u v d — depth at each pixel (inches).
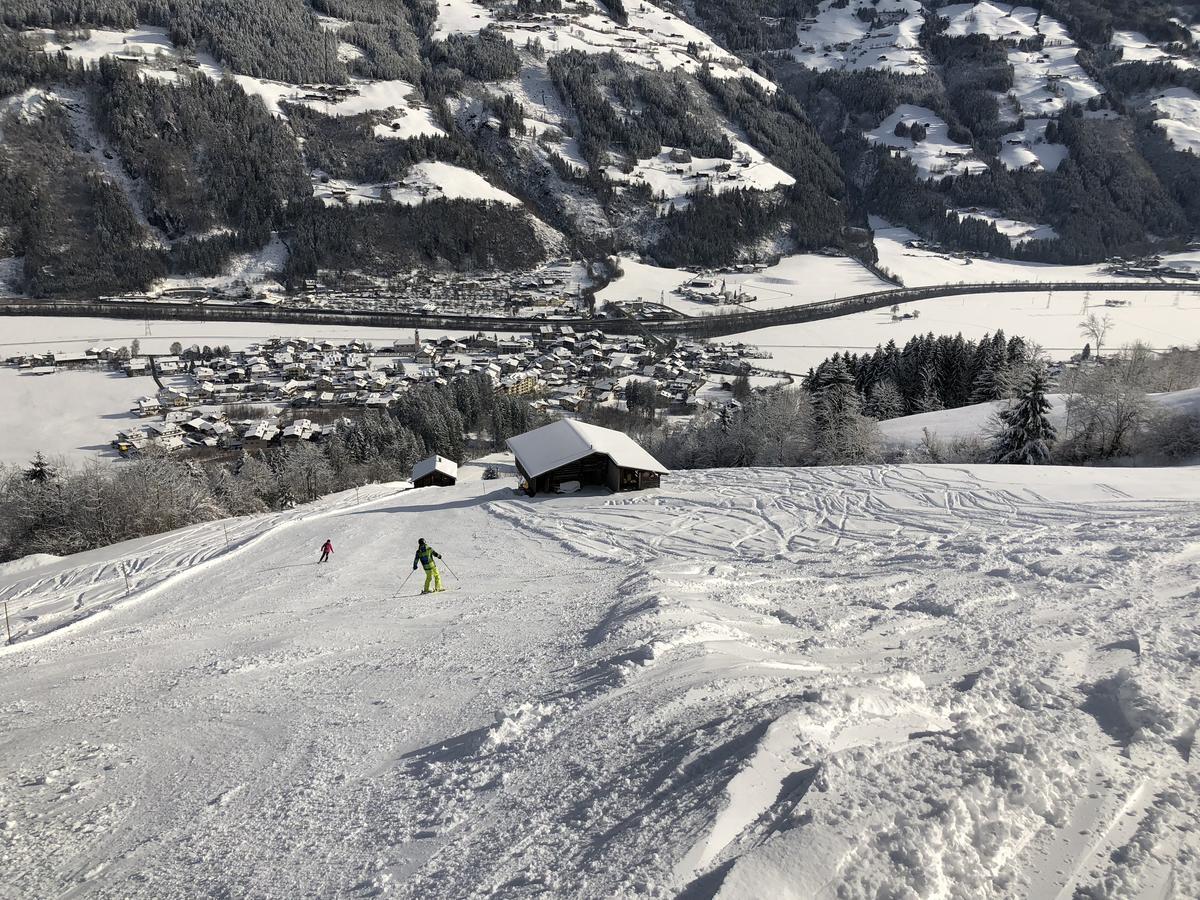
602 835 205.6
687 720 277.6
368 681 470.3
